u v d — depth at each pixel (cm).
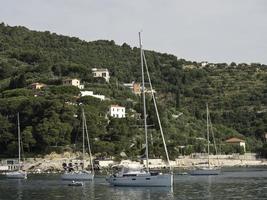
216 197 9394
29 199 9662
